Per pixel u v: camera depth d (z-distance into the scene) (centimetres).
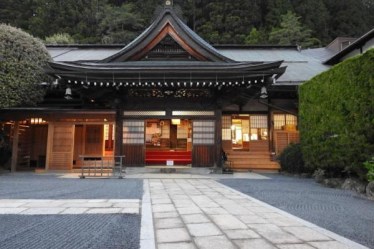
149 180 934
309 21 3575
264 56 1903
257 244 301
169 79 1116
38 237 324
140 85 1151
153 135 1727
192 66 1123
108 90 1187
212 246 294
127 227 366
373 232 361
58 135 1191
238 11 3512
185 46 1270
